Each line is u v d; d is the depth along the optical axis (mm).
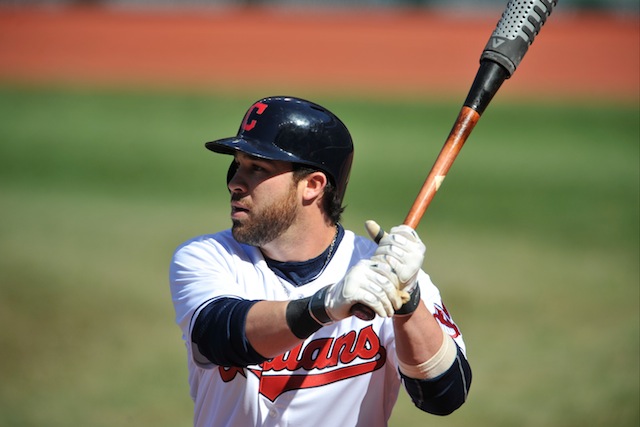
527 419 21938
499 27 9852
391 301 8172
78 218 43938
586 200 51594
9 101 80812
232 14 119125
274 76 95625
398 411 23359
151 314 29484
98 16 116750
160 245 38844
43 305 29438
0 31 109562
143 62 100625
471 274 35375
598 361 25766
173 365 25328
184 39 108750
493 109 82750
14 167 57094
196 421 10234
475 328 28969
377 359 9875
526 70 98500
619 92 90688
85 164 58594
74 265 34781
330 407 9820
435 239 41812
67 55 102250
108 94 85188
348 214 46688
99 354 25922
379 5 122688
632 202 51375
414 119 78125
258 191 9719
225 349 8992
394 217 46250
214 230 42062
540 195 52562
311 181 9836
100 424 21094
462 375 9336
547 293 32906
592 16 114625
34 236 39781
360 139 69312
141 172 56719
